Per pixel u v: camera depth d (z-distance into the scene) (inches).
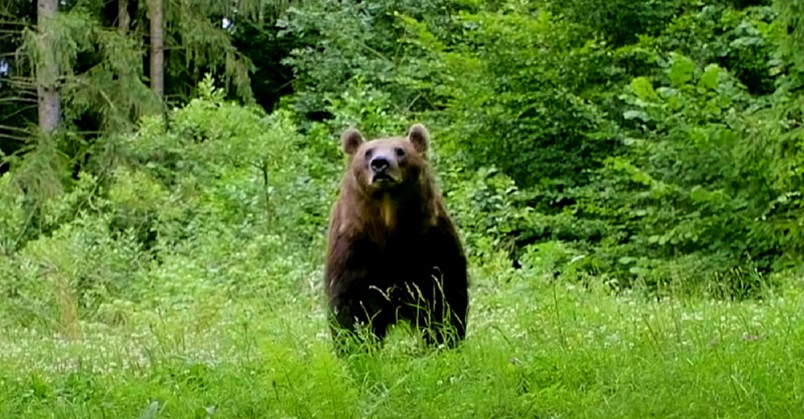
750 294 497.7
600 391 235.9
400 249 323.6
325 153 864.9
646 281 627.8
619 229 727.7
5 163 1102.4
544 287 510.6
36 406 268.2
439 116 904.9
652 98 678.5
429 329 319.3
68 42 1016.2
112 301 655.8
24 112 1165.7
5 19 1127.0
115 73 1083.9
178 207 818.8
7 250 676.1
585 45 789.2
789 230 597.0
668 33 813.9
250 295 617.6
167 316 550.9
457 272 329.7
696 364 251.9
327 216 747.4
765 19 770.2
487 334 323.9
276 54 1274.6
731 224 619.8
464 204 713.6
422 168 322.7
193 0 1104.8
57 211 814.5
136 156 1026.1
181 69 1171.9
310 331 381.4
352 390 229.8
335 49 1076.5
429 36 908.0
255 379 259.9
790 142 577.0
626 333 306.0
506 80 800.3
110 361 350.0
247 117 820.6
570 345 291.1
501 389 237.3
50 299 606.5
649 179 648.4
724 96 642.8
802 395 220.2
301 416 223.9
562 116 787.4
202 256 700.0
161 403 249.4
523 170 805.9
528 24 806.5
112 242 743.1
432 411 227.9
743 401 217.8
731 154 616.7
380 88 1035.9
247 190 768.3
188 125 820.0
